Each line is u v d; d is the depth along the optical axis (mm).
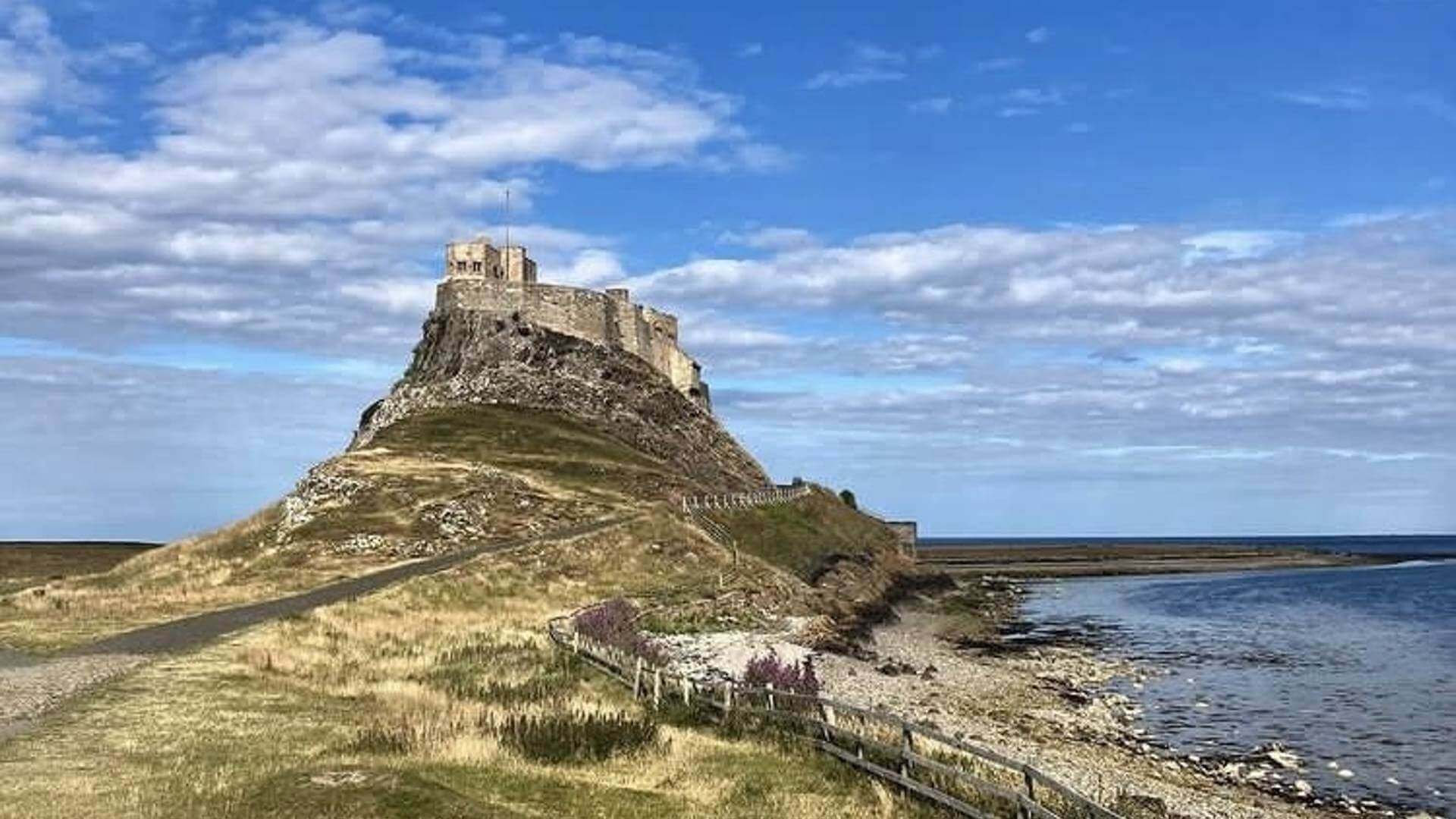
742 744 27172
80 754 22594
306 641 40656
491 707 29328
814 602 75625
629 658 34844
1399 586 142500
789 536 96938
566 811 20000
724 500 102500
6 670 34281
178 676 32562
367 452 98125
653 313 153750
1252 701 53656
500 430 112938
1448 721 48469
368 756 22672
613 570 70375
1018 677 59875
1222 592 135250
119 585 64875
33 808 18188
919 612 97938
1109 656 70875
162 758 22328
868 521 135375
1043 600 123688
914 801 22703
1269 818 32969
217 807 18203
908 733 23906
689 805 21250
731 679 35938
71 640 41375
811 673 41781
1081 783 34531
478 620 50750
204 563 72500
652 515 83750
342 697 30828
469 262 138625
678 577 71062
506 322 133875
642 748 25422
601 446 114875
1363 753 42219
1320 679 60562
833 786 23578
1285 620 95750
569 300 137625
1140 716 49406
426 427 112250
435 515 79250
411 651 40406
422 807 18328
